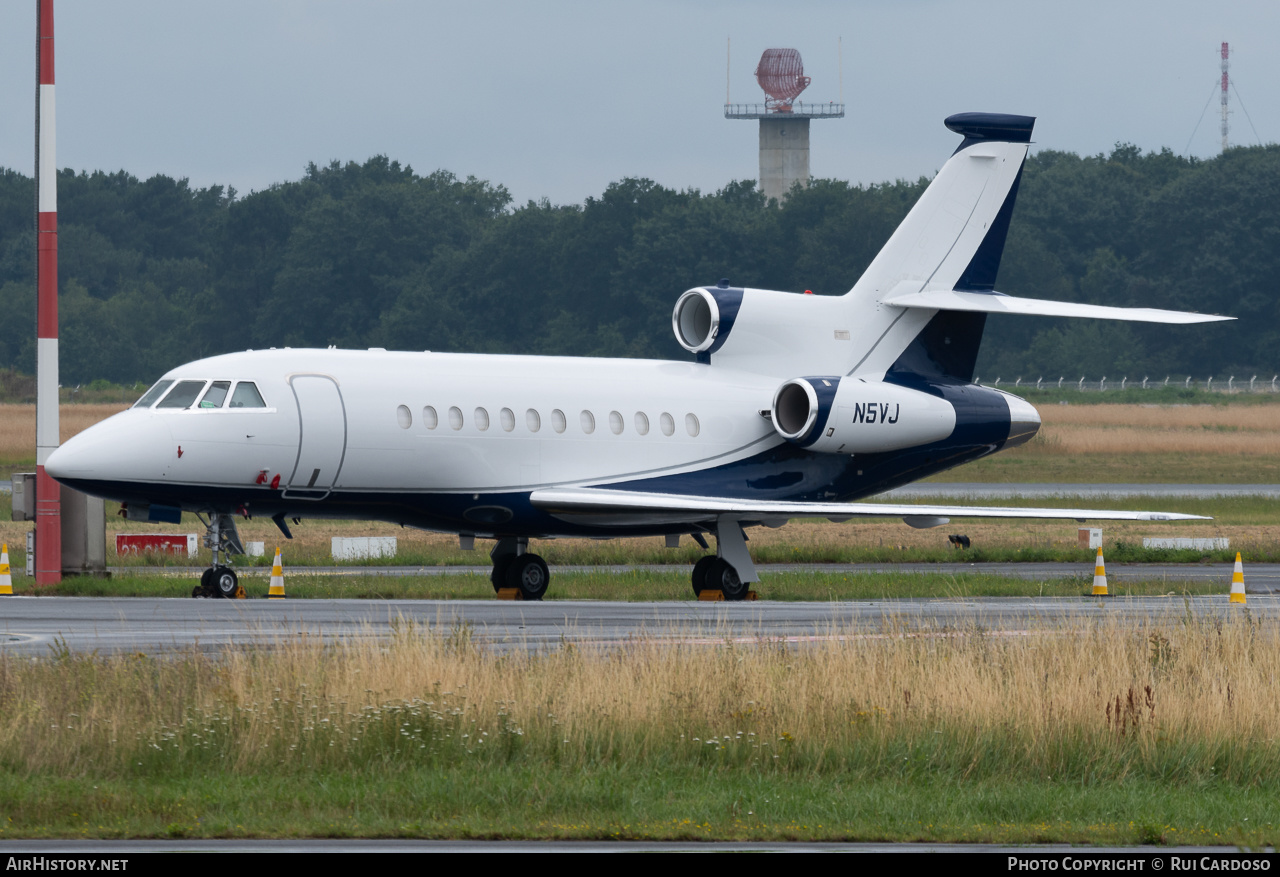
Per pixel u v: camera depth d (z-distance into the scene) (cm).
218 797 4234
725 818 4178
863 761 4853
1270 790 4831
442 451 9612
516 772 4628
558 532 10150
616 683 5225
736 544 10194
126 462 8775
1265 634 6900
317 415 9244
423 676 5281
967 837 4031
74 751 4597
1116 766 4925
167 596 9262
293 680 5228
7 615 7862
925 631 6675
